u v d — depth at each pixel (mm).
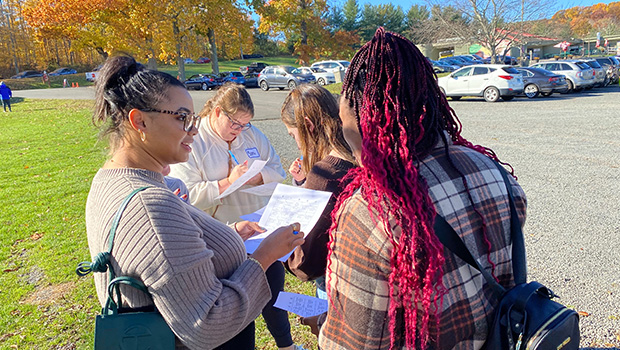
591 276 3441
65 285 3717
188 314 1087
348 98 1043
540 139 8906
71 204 6059
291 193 1818
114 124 1247
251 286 1260
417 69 968
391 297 895
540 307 962
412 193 874
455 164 985
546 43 46656
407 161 898
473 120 11961
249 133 2744
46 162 8852
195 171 2457
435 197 921
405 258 853
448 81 17391
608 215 4668
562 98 16812
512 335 953
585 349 2631
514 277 1036
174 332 1094
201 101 19156
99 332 1073
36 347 2867
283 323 2273
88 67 62781
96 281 1249
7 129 14148
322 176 1799
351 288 926
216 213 2490
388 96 936
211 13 32344
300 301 1866
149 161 1292
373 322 914
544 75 17312
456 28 23562
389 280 882
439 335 916
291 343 2328
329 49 39062
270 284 2152
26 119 16625
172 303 1074
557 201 5195
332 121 1938
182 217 1151
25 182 7348
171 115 1246
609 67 21453
